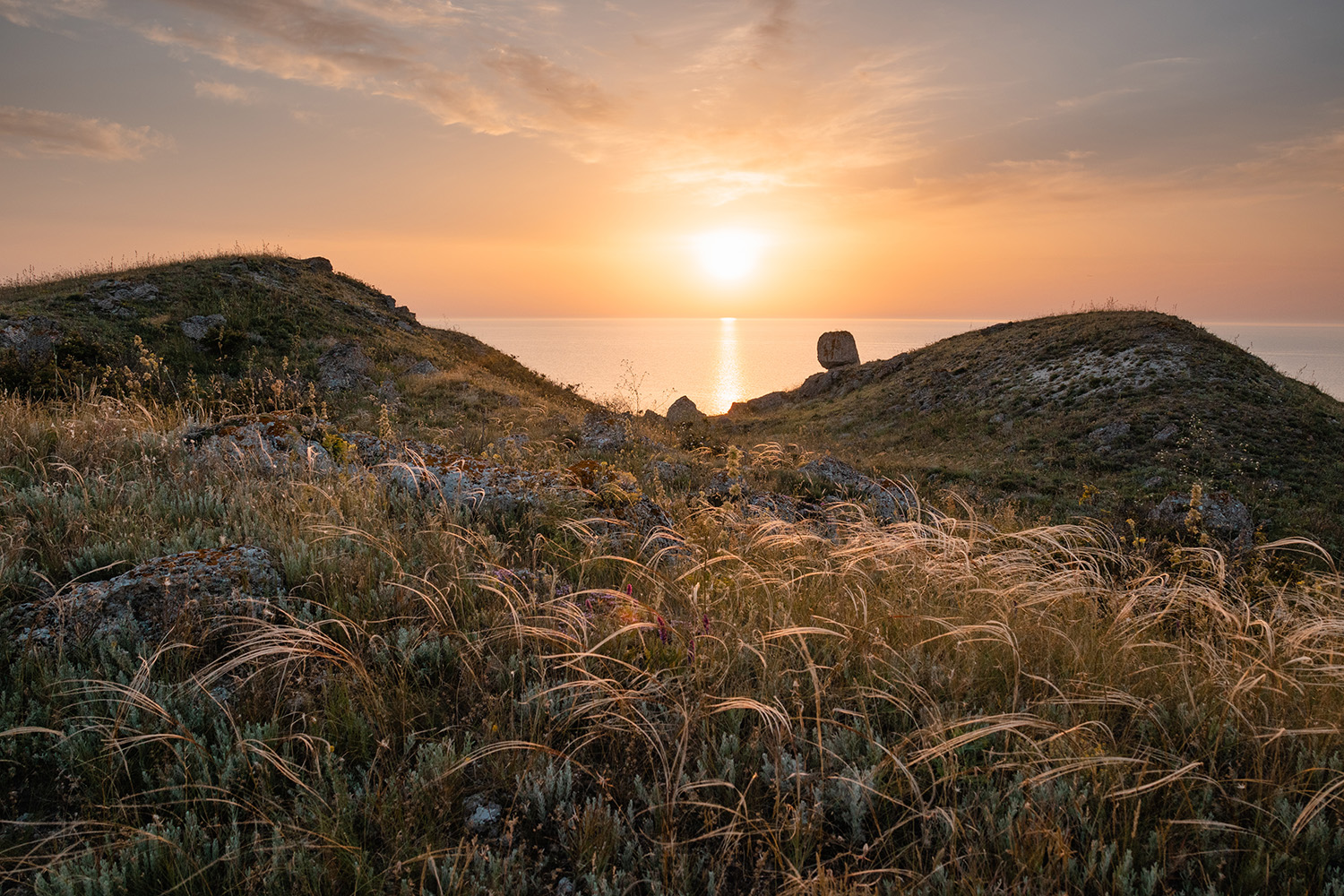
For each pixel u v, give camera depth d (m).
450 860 2.19
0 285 24.88
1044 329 39.31
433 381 22.23
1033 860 2.14
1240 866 2.29
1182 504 12.59
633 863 2.25
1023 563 5.12
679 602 4.22
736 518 6.38
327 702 2.88
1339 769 2.65
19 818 2.31
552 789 2.55
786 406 48.28
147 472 5.39
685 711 2.66
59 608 3.13
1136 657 3.79
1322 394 28.67
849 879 2.20
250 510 4.69
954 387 36.56
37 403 8.06
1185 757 2.77
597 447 13.86
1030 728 2.86
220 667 2.99
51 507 4.43
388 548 4.30
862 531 5.75
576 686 3.06
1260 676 3.28
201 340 21.31
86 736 2.55
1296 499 18.08
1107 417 26.38
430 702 2.98
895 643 3.73
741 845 2.42
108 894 1.99
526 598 3.91
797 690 3.13
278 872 2.05
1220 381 27.41
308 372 20.94
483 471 6.31
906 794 2.53
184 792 2.34
